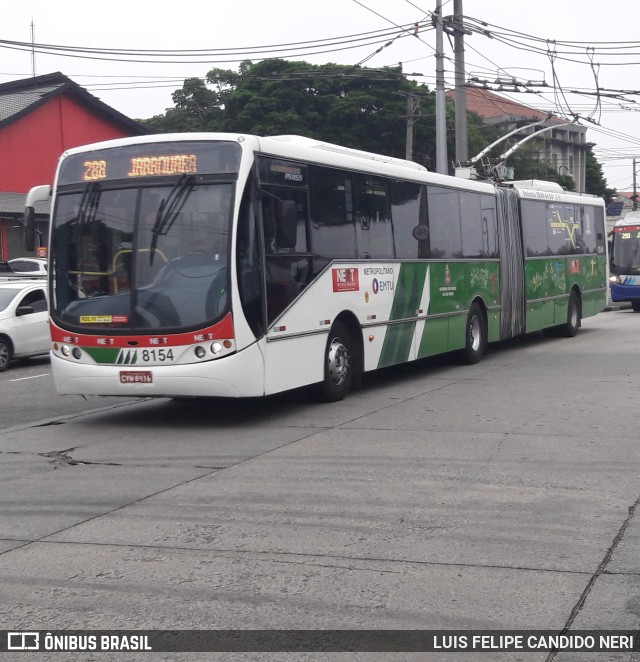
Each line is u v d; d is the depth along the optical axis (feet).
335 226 40.75
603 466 28.02
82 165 36.40
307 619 16.53
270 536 21.49
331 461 29.32
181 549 20.68
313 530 21.90
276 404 41.47
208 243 34.17
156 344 34.17
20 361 65.87
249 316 34.24
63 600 17.75
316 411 39.19
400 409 39.29
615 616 16.49
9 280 65.46
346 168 41.83
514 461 28.78
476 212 56.80
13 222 115.34
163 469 28.91
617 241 113.80
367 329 43.34
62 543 21.44
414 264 48.16
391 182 46.11
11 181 119.96
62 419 39.37
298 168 38.11
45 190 38.55
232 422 37.14
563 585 18.01
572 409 38.22
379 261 44.42
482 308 57.57
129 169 35.58
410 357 47.67
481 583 18.16
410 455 29.94
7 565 19.94
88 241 35.65
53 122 124.88
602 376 48.49
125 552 20.59
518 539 20.94
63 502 25.18
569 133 287.07
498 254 59.67
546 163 216.33
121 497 25.52
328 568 19.19
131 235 35.01
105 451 32.09
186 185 34.71
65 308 35.78
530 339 72.64
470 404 40.24
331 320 40.19
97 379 35.06
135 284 34.68
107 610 17.19
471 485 25.93
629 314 107.14
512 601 17.21
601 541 20.72
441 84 84.17
